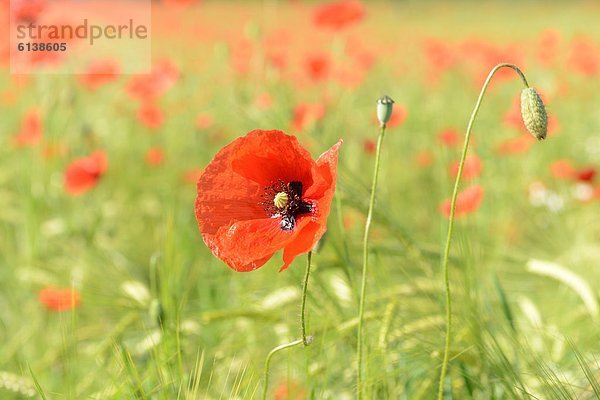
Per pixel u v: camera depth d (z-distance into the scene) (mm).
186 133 2455
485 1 10047
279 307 1183
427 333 1095
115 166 2234
